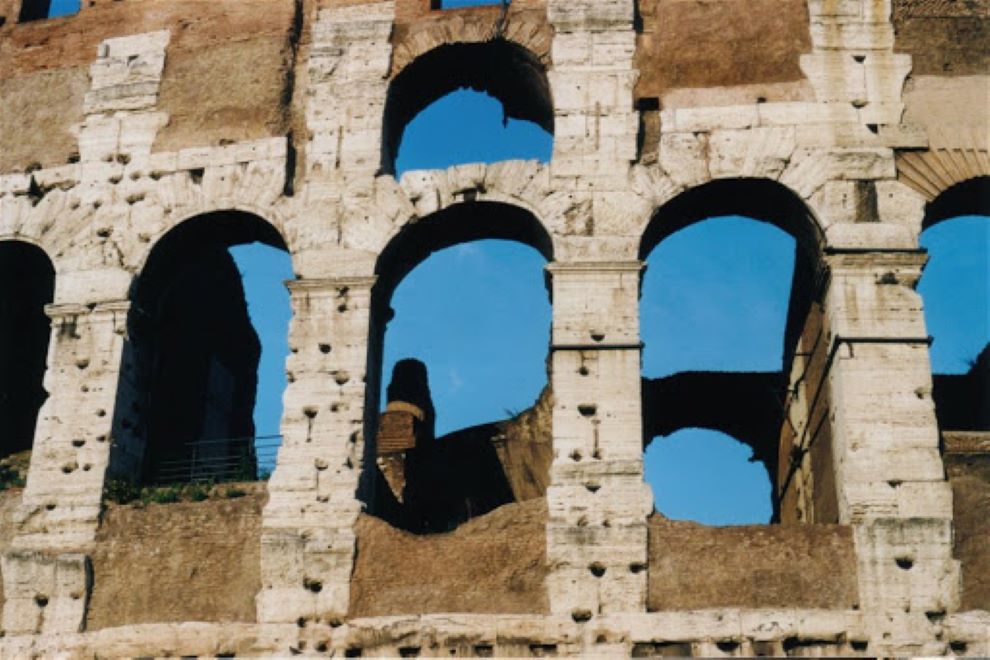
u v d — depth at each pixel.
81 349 32.00
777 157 31.28
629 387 29.34
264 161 32.97
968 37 32.50
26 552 29.88
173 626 28.53
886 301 29.72
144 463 32.88
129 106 34.62
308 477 29.52
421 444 42.50
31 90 35.72
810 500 33.88
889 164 31.09
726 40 32.81
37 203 34.03
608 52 32.88
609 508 28.31
